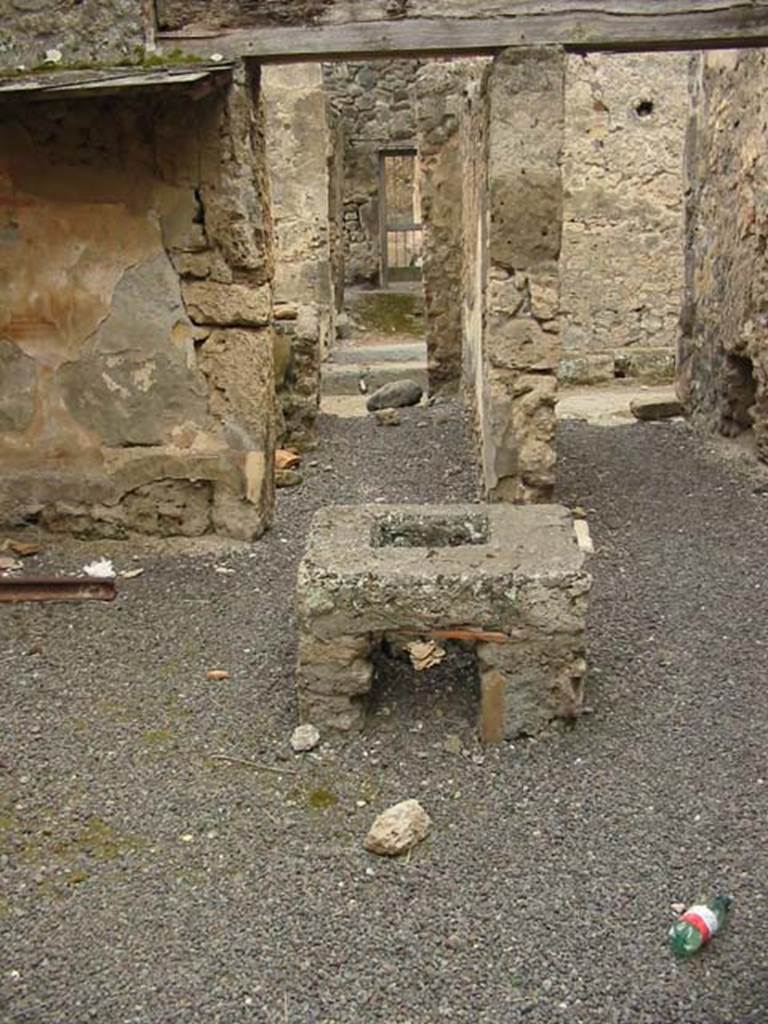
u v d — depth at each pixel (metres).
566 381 11.32
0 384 5.96
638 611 5.16
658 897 3.31
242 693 4.50
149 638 4.99
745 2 5.42
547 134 5.64
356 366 11.93
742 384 7.93
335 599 3.99
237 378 5.91
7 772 3.97
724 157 7.82
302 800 3.81
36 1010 2.93
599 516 6.55
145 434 6.00
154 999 2.96
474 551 4.17
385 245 16.72
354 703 4.13
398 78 15.95
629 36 5.49
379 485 7.24
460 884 3.38
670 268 11.39
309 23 5.48
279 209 12.17
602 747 4.08
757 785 3.84
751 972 3.02
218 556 5.93
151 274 5.78
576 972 3.03
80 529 6.14
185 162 5.60
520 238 5.77
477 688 4.46
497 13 5.48
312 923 3.23
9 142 5.62
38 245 5.77
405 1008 2.92
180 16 5.47
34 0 5.40
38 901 3.34
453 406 9.41
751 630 4.95
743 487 6.99
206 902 3.32
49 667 4.73
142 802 3.81
